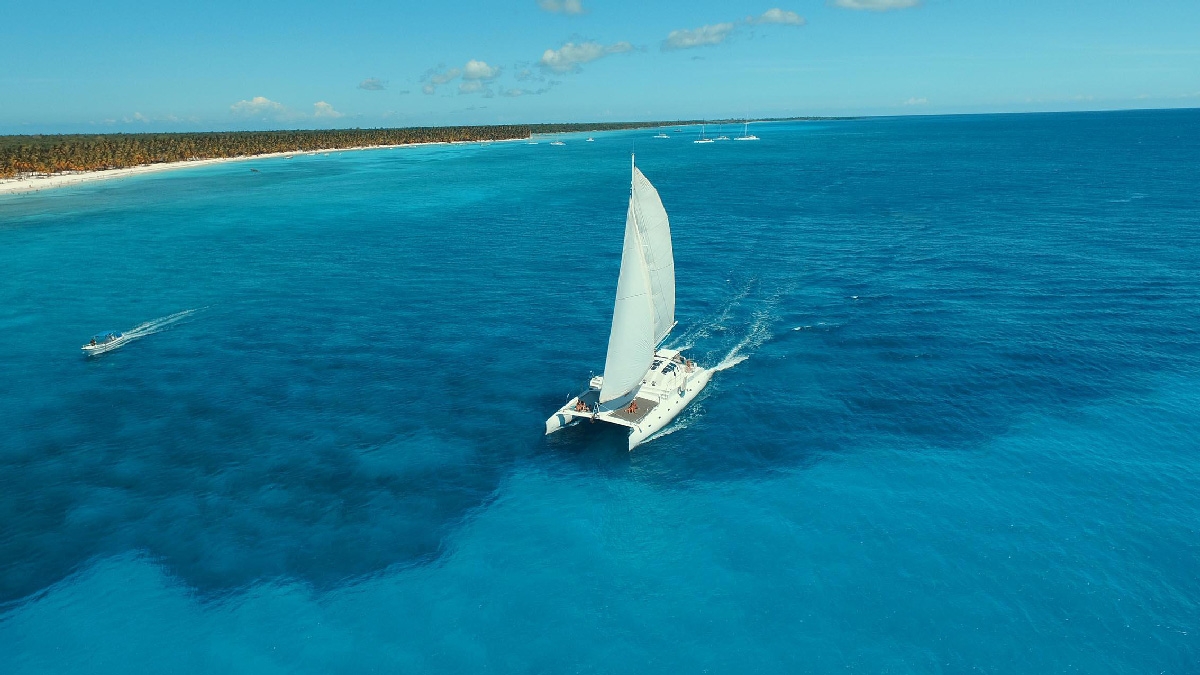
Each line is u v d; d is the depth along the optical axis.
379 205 153.00
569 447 45.88
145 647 30.33
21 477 42.62
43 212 144.12
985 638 29.42
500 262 95.50
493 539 36.84
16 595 33.19
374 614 31.84
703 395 52.66
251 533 37.34
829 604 31.69
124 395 53.78
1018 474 40.56
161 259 99.62
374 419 49.66
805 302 72.38
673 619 31.27
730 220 121.38
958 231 103.88
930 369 54.88
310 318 71.75
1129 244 89.75
